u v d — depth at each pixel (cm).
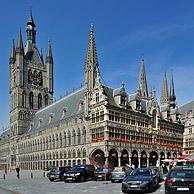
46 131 11769
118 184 4153
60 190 3441
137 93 9444
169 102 14562
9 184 4691
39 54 16312
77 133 9481
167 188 2488
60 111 11488
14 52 16612
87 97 9019
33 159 12950
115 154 8206
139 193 3023
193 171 2556
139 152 8988
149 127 9606
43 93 15850
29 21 16400
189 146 11056
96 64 9256
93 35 9475
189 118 11238
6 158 17538
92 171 5028
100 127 8269
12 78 16188
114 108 8356
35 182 5012
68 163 9906
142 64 15188
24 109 15162
